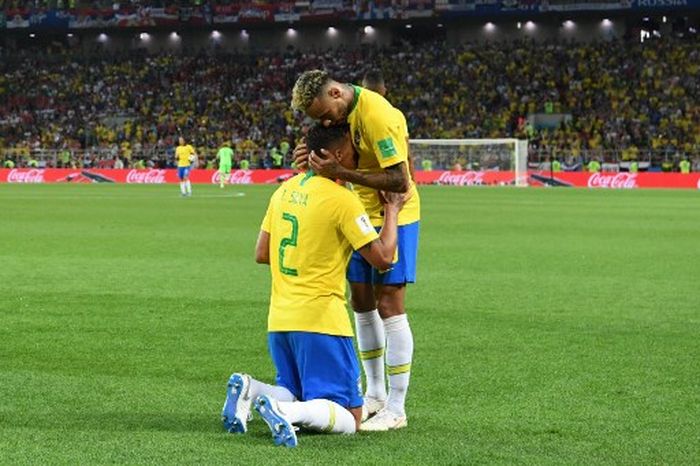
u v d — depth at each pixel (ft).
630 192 290.97
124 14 443.32
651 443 40.86
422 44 439.22
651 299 83.87
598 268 106.22
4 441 39.60
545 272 102.58
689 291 88.69
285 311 40.70
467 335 66.74
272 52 453.58
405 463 37.06
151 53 464.24
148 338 65.21
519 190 302.66
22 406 46.73
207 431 41.75
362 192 46.32
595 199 250.37
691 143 347.97
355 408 41.73
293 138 388.78
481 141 330.34
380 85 50.49
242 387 40.75
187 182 262.26
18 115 426.10
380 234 41.86
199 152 390.42
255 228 157.69
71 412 45.60
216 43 469.57
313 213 40.14
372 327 45.93
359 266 44.88
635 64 393.91
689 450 39.81
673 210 207.72
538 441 41.09
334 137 40.52
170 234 146.20
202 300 81.97
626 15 415.03
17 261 109.91
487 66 410.11
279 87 425.69
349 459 37.40
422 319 73.31
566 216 188.24
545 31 434.71
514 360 58.59
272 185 342.64
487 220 177.17
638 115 369.09
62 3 450.30
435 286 91.61
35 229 154.71
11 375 53.88
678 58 392.27
